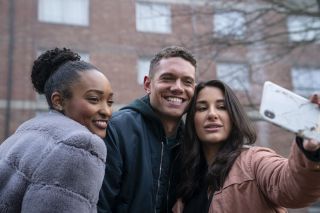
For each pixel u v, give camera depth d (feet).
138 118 8.96
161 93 9.11
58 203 5.57
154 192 8.68
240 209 7.86
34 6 46.65
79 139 5.88
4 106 43.60
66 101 6.64
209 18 29.09
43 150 5.91
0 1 45.88
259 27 26.30
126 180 8.32
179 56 9.19
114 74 46.03
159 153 8.90
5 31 45.34
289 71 45.55
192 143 9.07
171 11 29.37
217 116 8.80
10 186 5.90
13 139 6.52
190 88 9.19
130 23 46.03
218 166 8.37
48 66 7.12
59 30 46.57
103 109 6.71
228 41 24.85
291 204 6.72
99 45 46.57
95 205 6.01
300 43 26.89
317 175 6.06
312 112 5.54
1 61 44.60
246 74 29.84
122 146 8.42
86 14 47.37
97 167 5.98
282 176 6.72
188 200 8.81
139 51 43.80
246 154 8.30
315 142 5.58
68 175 5.70
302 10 25.20
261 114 5.56
